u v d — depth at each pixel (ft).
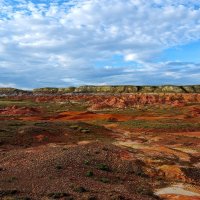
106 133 227.20
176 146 195.00
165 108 431.02
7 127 214.69
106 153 139.95
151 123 284.61
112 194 95.40
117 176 121.08
